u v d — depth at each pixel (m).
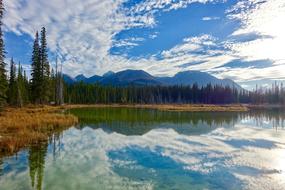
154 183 11.62
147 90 136.38
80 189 10.49
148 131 29.69
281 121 43.84
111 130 29.95
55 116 33.97
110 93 125.56
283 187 11.30
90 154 17.06
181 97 137.88
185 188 11.07
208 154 17.83
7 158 15.23
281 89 134.75
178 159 16.25
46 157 15.75
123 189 10.74
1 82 35.41
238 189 11.05
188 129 31.94
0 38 32.75
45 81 52.44
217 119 46.47
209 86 136.62
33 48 51.38
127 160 15.75
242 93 150.00
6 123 23.69
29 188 10.41
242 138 25.19
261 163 15.43
